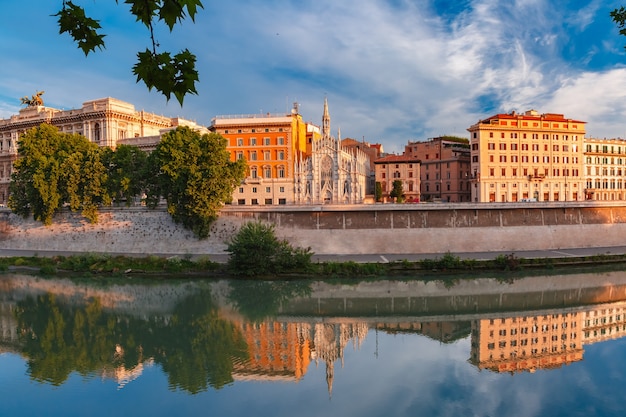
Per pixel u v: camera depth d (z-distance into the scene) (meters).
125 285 63.62
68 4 8.49
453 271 66.69
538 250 79.00
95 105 113.44
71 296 59.00
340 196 112.25
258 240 64.69
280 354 41.03
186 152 73.50
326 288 61.75
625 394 32.47
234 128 116.44
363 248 76.44
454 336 45.84
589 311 54.03
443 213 78.38
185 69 8.40
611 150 132.88
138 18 7.75
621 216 85.62
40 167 80.12
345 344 43.50
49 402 31.41
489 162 120.19
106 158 80.94
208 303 56.56
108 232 81.88
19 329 47.81
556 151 123.50
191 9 7.48
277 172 115.81
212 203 73.88
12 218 87.69
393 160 133.25
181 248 78.62
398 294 59.69
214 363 38.91
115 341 44.50
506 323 50.12
